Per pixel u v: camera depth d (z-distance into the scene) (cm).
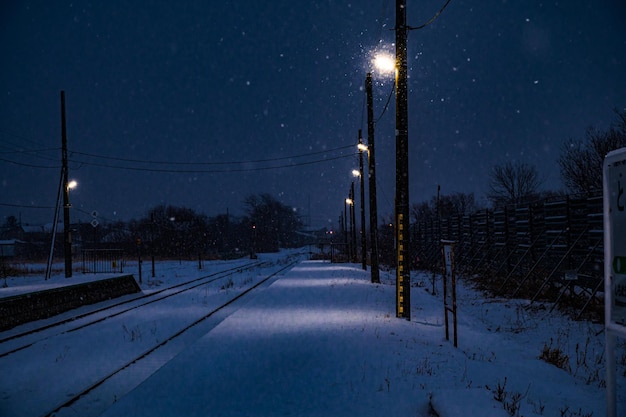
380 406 573
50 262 2680
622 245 356
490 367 770
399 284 1281
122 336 1223
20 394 765
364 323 1170
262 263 5975
